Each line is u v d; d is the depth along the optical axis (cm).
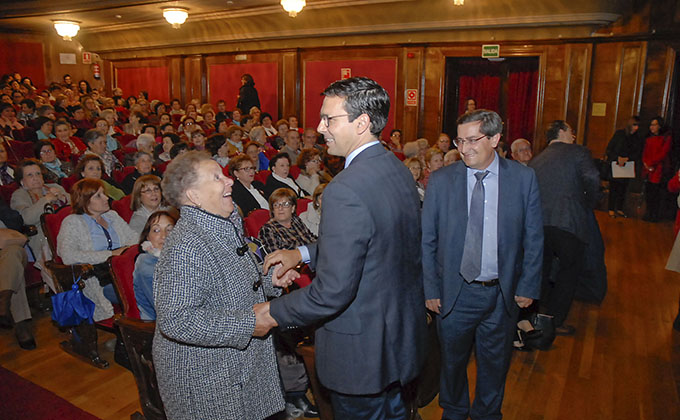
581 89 822
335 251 138
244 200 452
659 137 705
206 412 158
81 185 320
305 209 409
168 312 144
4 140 591
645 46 769
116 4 956
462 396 235
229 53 1158
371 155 150
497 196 212
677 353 332
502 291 212
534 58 863
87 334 304
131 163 607
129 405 265
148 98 1328
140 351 221
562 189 330
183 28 1149
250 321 150
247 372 164
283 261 176
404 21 902
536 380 297
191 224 155
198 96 1224
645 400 276
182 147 540
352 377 151
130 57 1343
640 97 783
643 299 424
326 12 939
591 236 396
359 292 147
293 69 1059
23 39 1360
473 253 212
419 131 949
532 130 887
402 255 151
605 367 313
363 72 989
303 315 143
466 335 223
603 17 766
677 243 356
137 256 260
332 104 149
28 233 359
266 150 710
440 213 217
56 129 634
